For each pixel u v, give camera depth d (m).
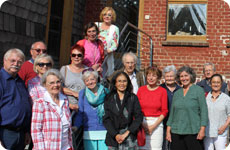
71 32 8.87
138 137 4.13
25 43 6.95
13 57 3.64
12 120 3.54
